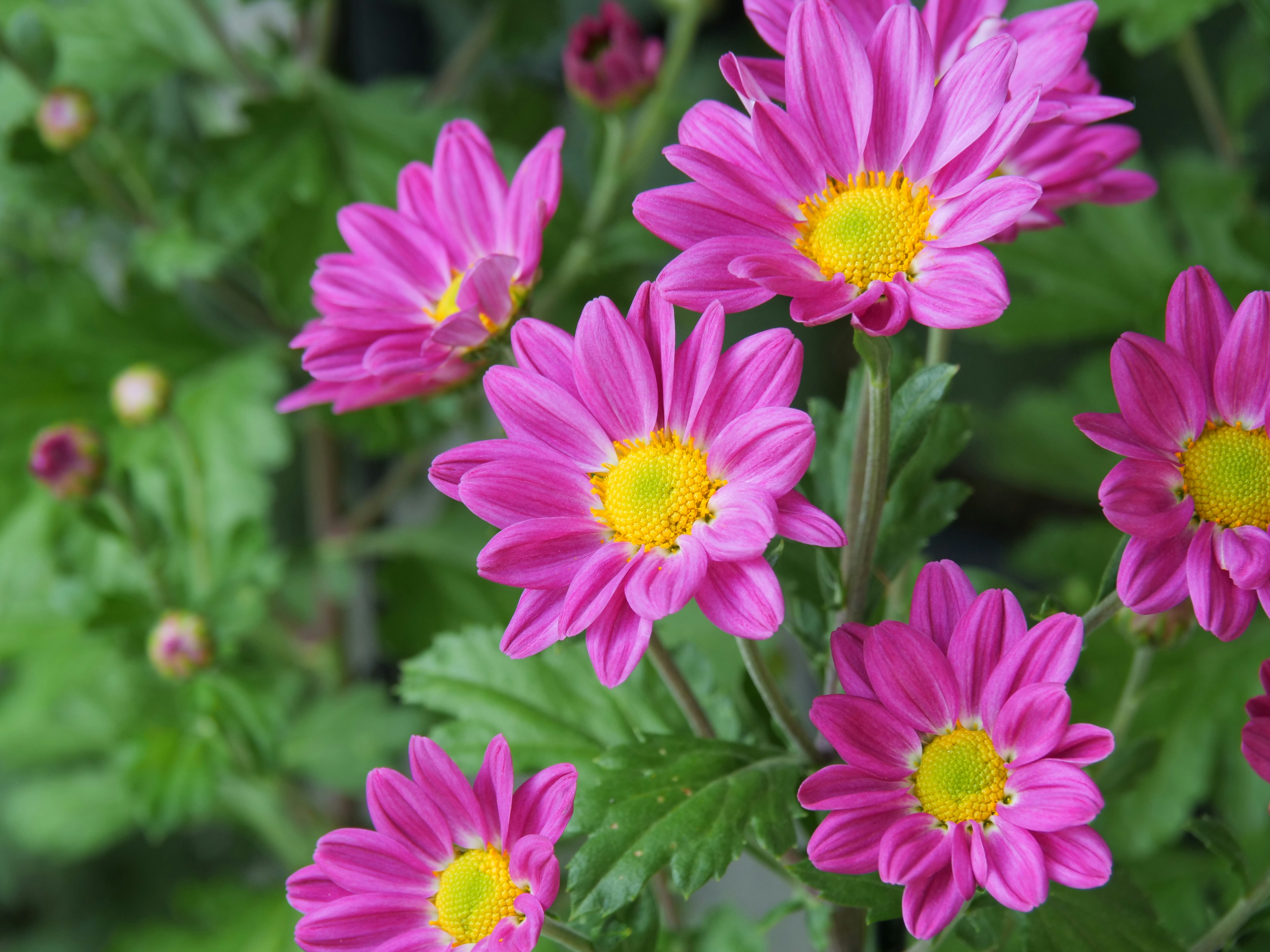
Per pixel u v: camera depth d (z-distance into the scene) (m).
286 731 0.58
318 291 0.42
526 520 0.37
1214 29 0.86
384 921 0.38
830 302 0.37
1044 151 0.40
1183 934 0.52
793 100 0.38
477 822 0.38
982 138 0.37
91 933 0.90
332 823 0.72
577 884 0.38
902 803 0.37
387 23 0.88
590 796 0.39
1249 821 0.57
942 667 0.37
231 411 0.70
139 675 0.76
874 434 0.38
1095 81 0.40
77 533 0.71
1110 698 0.59
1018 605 0.37
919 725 0.37
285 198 0.67
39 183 0.73
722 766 0.40
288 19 0.83
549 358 0.38
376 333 0.42
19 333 0.73
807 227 0.38
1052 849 0.36
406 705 0.72
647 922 0.39
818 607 0.41
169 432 0.71
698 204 0.38
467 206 0.42
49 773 0.92
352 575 0.76
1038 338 0.72
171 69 0.74
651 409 0.38
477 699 0.46
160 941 0.68
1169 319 0.37
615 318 0.37
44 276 0.75
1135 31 0.58
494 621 0.76
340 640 0.78
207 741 0.58
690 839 0.39
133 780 0.57
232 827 0.87
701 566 0.36
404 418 0.65
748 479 0.37
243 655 0.76
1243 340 0.37
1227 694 0.58
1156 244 0.75
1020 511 0.98
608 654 0.36
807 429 0.36
